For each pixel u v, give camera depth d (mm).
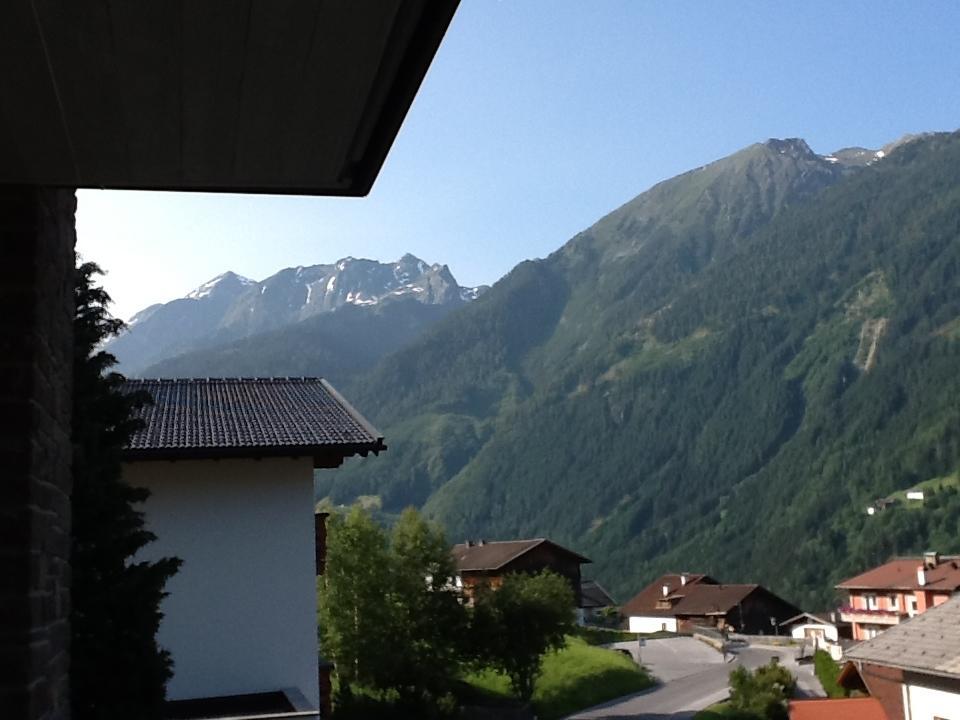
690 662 51344
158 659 6695
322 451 13625
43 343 3586
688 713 33781
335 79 3014
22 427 3355
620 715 33688
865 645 15891
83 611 6375
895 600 67875
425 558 24938
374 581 22406
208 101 3109
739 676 36594
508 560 63344
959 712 13617
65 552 4203
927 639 14914
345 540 22531
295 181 3797
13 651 3193
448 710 23672
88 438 6754
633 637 64812
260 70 2941
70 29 2684
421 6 2660
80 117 3166
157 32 2717
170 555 13281
